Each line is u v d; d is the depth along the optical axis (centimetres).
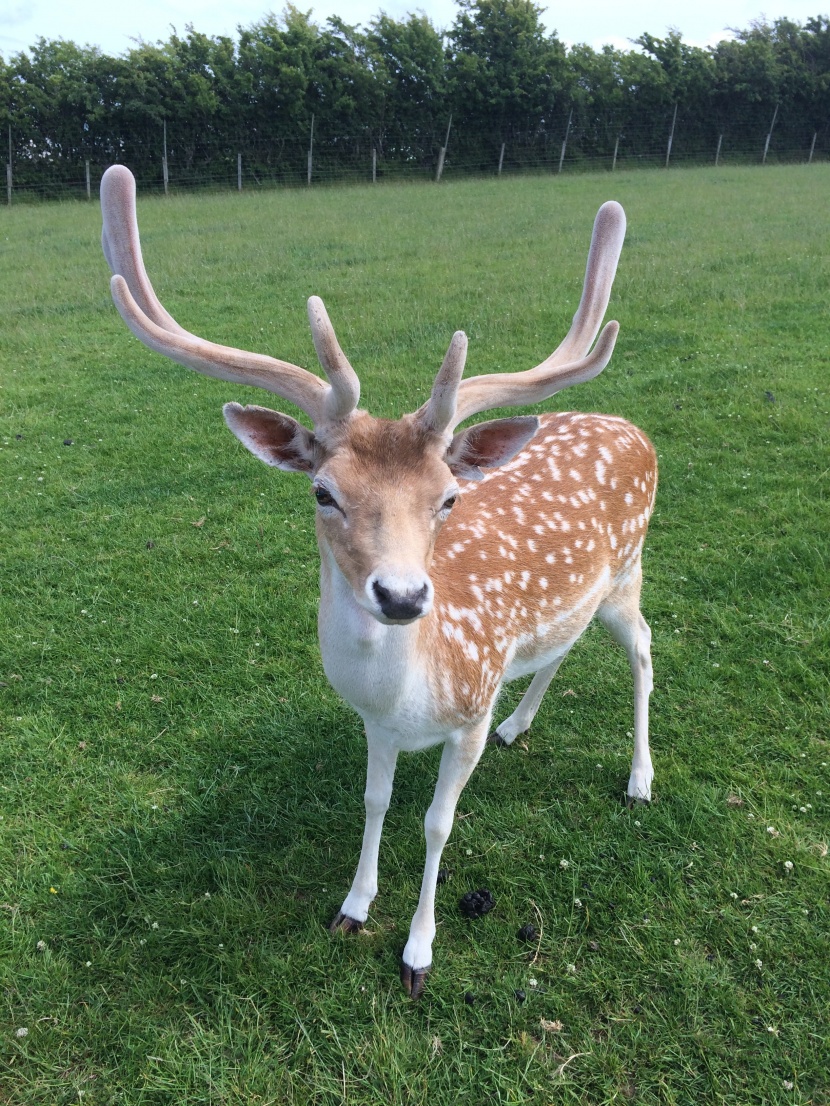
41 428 361
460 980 143
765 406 345
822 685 198
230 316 520
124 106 1410
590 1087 129
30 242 834
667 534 262
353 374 115
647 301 507
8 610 234
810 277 543
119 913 155
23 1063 134
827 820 167
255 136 1516
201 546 266
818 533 255
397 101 1599
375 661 126
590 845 165
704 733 189
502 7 1636
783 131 1841
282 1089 130
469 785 180
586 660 216
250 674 211
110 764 185
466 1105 128
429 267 640
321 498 117
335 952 148
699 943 147
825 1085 128
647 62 1730
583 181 1378
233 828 171
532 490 164
